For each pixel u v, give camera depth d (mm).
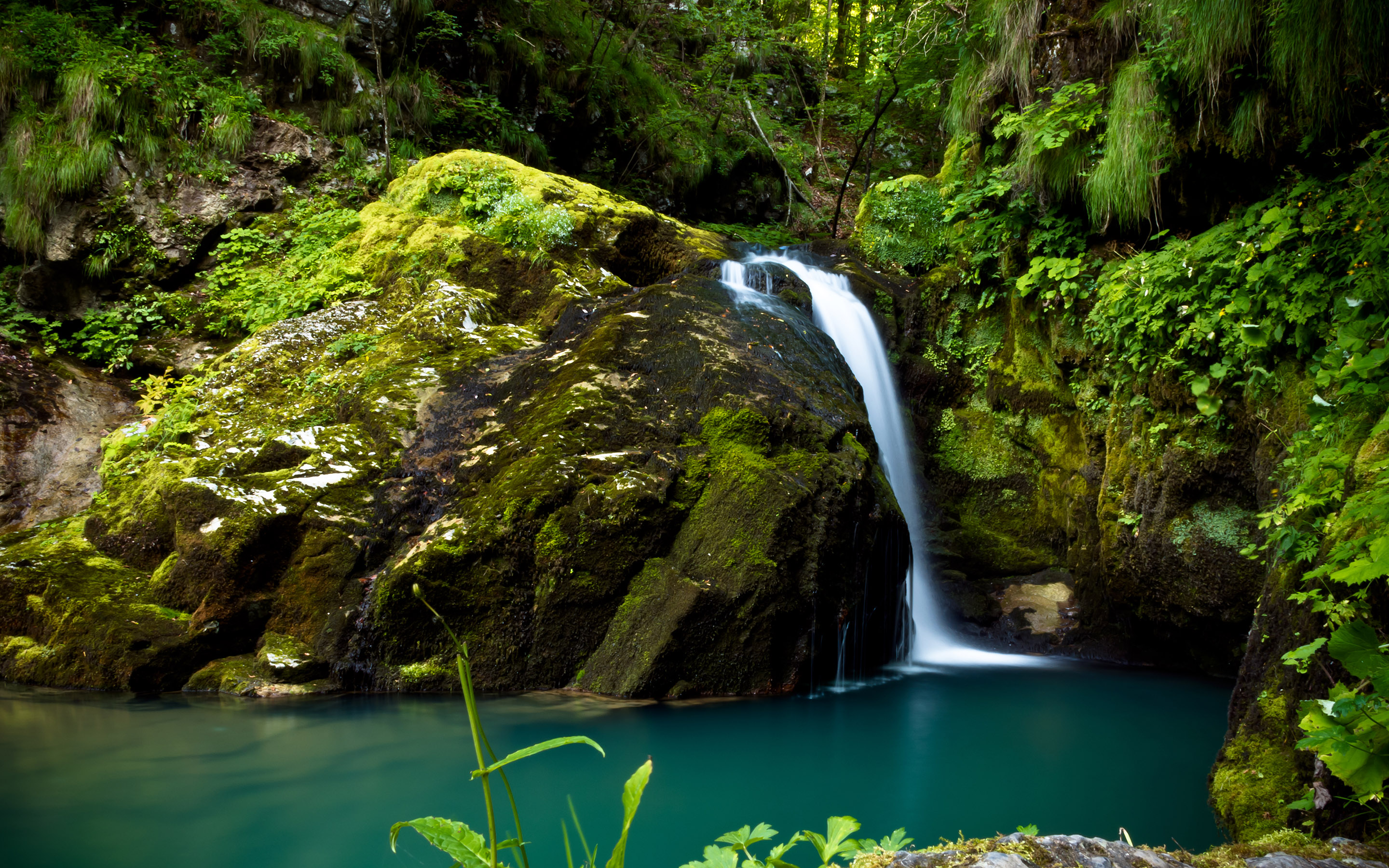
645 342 6512
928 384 8594
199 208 9141
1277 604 3588
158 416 6895
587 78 13594
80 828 3152
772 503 5285
